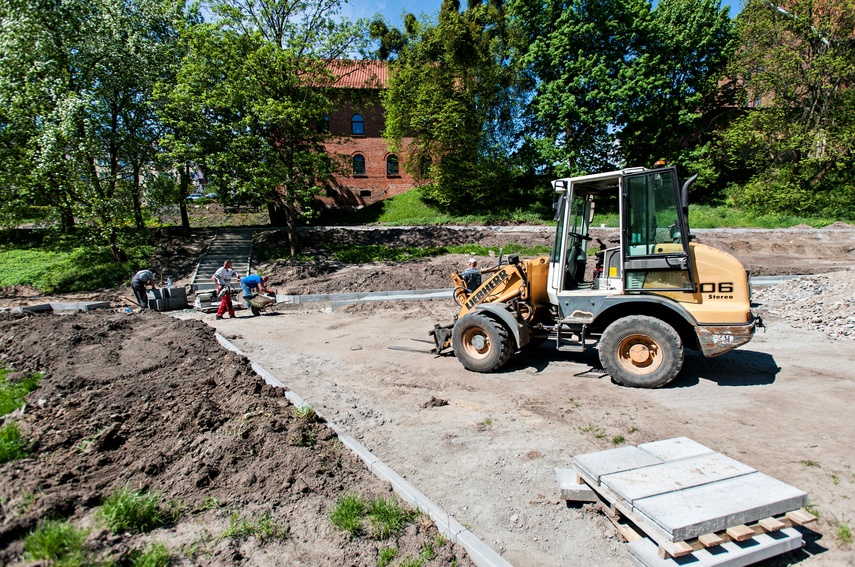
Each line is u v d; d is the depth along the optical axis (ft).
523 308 24.52
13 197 59.11
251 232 79.71
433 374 24.59
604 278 23.65
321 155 69.15
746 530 9.85
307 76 68.49
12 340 26.63
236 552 10.14
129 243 64.08
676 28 89.35
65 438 14.30
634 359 21.33
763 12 87.76
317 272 63.36
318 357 28.89
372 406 20.24
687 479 11.25
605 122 86.63
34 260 66.49
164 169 67.41
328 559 10.12
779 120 85.97
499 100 101.04
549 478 13.92
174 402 17.35
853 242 68.08
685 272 20.68
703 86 90.89
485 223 89.04
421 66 92.58
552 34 88.28
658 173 20.99
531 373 24.04
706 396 19.83
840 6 80.74
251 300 44.55
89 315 34.73
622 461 12.37
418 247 74.54
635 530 11.16
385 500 12.44
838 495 12.46
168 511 11.44
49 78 57.98
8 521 10.11
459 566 10.18
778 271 51.93
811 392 19.81
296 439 15.10
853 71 81.46
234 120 66.39
